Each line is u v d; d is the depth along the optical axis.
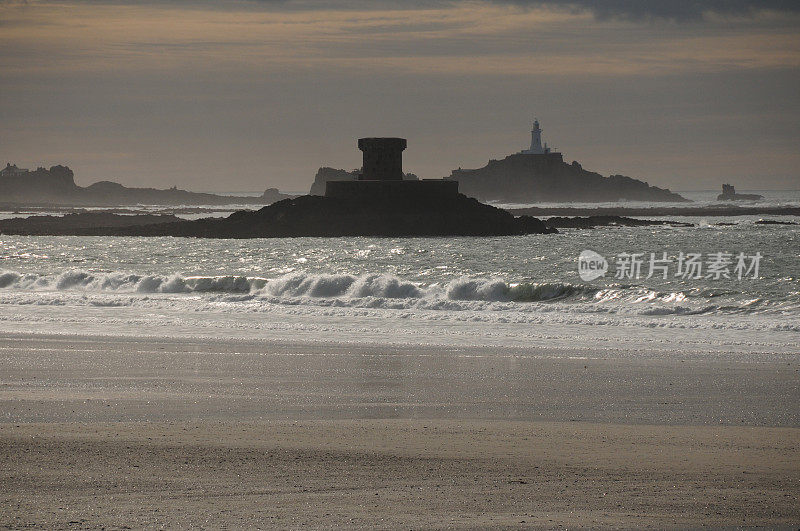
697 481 38.31
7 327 99.94
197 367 71.69
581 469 40.19
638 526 32.66
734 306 120.31
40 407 54.84
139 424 49.69
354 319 110.56
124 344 85.62
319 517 33.44
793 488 37.25
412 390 61.62
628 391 61.16
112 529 32.09
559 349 82.88
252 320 108.75
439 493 36.56
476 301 127.25
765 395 59.25
